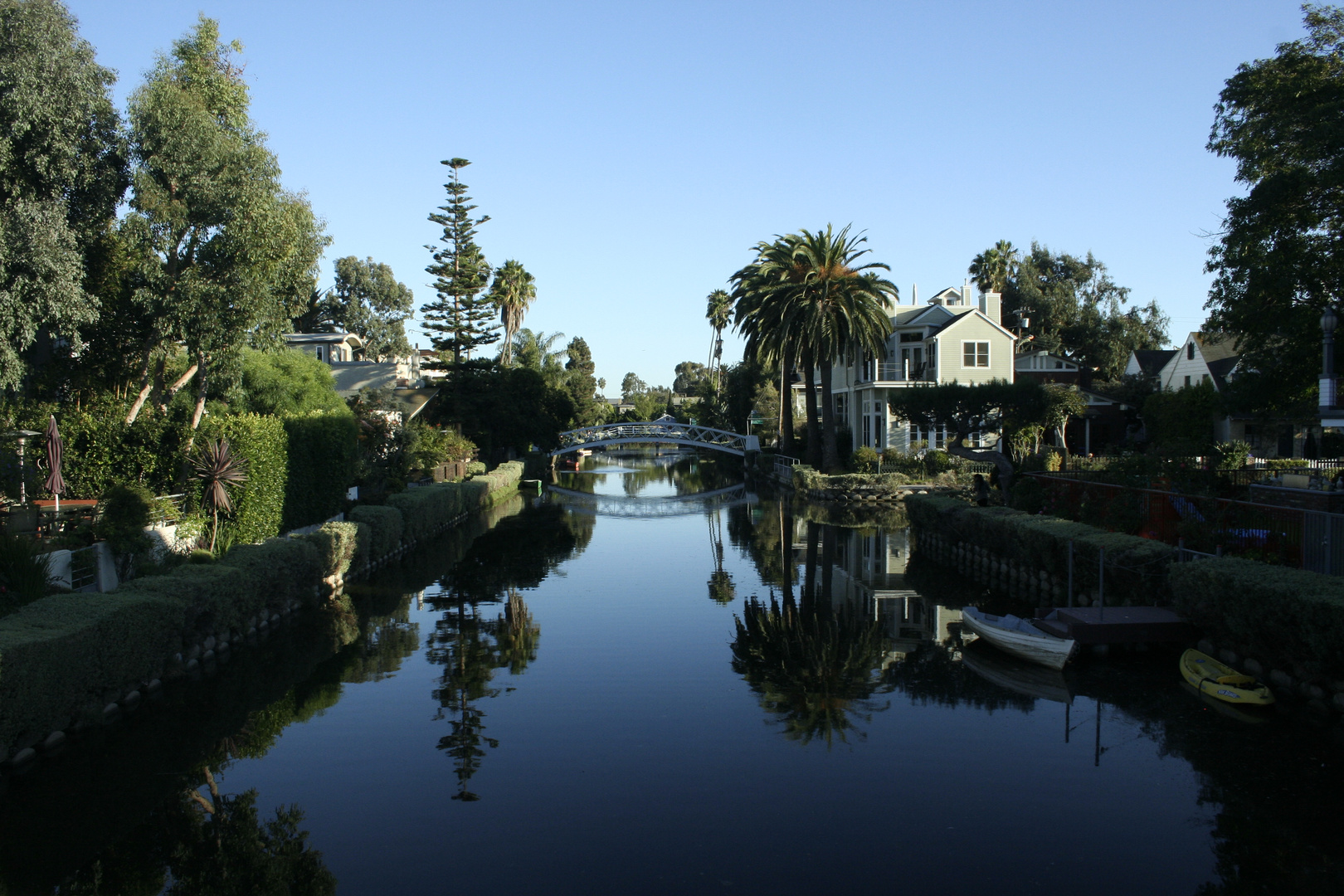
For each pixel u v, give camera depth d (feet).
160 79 72.02
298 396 118.83
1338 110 65.05
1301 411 80.07
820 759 34.14
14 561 40.86
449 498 112.88
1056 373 176.76
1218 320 79.56
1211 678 41.42
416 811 29.76
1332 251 69.67
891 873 25.32
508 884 24.73
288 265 78.28
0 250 55.52
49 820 29.30
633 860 26.14
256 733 37.24
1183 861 25.89
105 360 81.51
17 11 58.39
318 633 55.47
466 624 58.08
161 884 25.21
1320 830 27.76
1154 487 65.57
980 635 52.42
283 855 26.68
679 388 594.65
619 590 70.49
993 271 231.50
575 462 278.26
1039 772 32.63
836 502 142.51
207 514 63.00
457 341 189.57
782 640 53.62
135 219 68.03
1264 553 47.24
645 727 38.17
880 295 153.89
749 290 167.22
